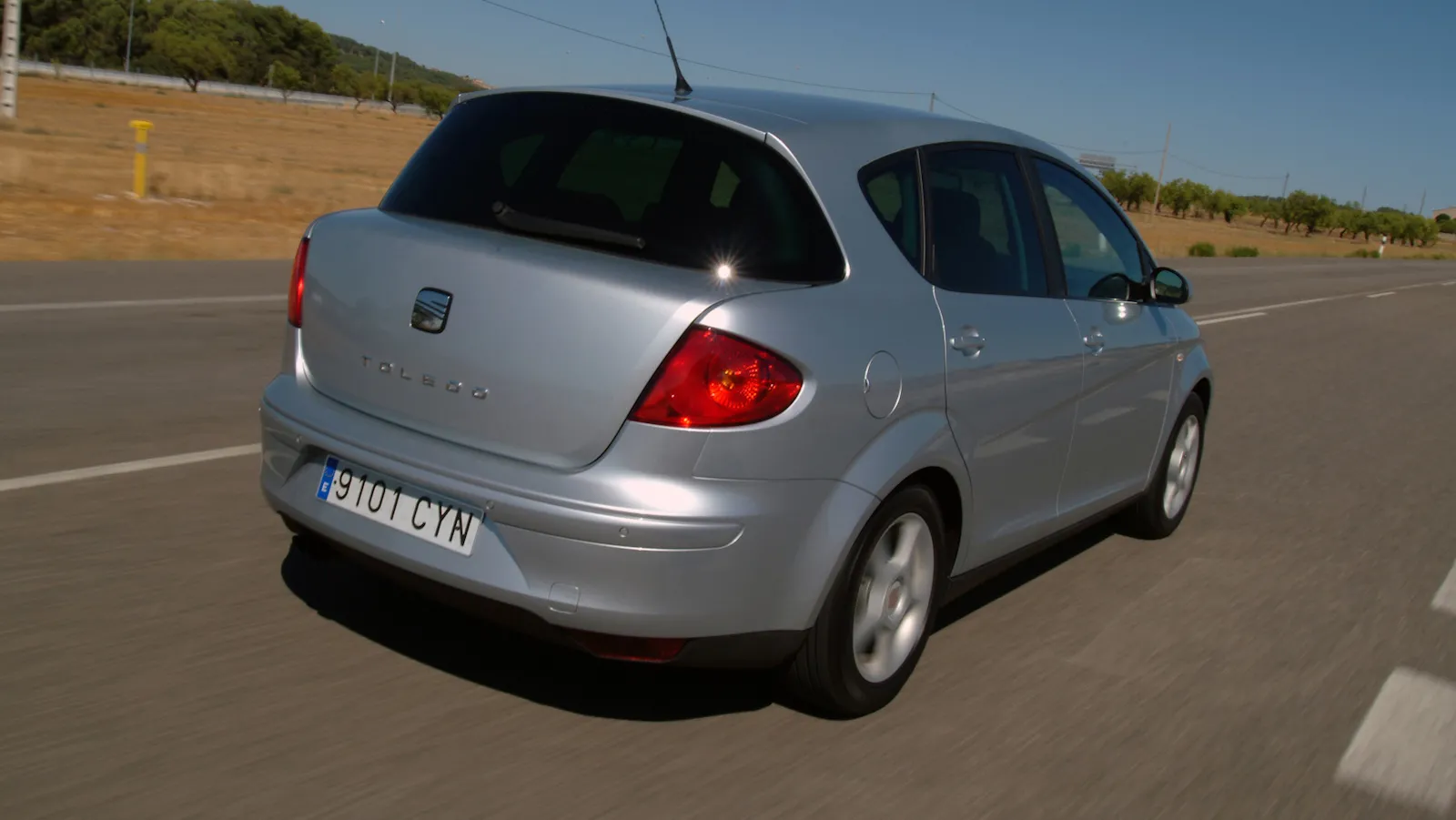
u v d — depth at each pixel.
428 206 3.61
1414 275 46.34
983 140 4.33
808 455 3.22
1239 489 7.32
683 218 3.28
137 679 3.52
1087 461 4.83
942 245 3.88
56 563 4.37
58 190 19.83
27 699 3.35
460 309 3.27
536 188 3.47
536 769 3.20
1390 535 6.49
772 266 3.27
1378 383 12.97
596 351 3.09
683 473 3.07
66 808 2.84
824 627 3.42
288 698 3.47
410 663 3.76
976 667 4.19
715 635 3.20
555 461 3.14
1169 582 5.35
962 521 3.94
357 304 3.49
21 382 7.22
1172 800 3.38
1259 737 3.84
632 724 3.50
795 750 3.44
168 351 8.53
